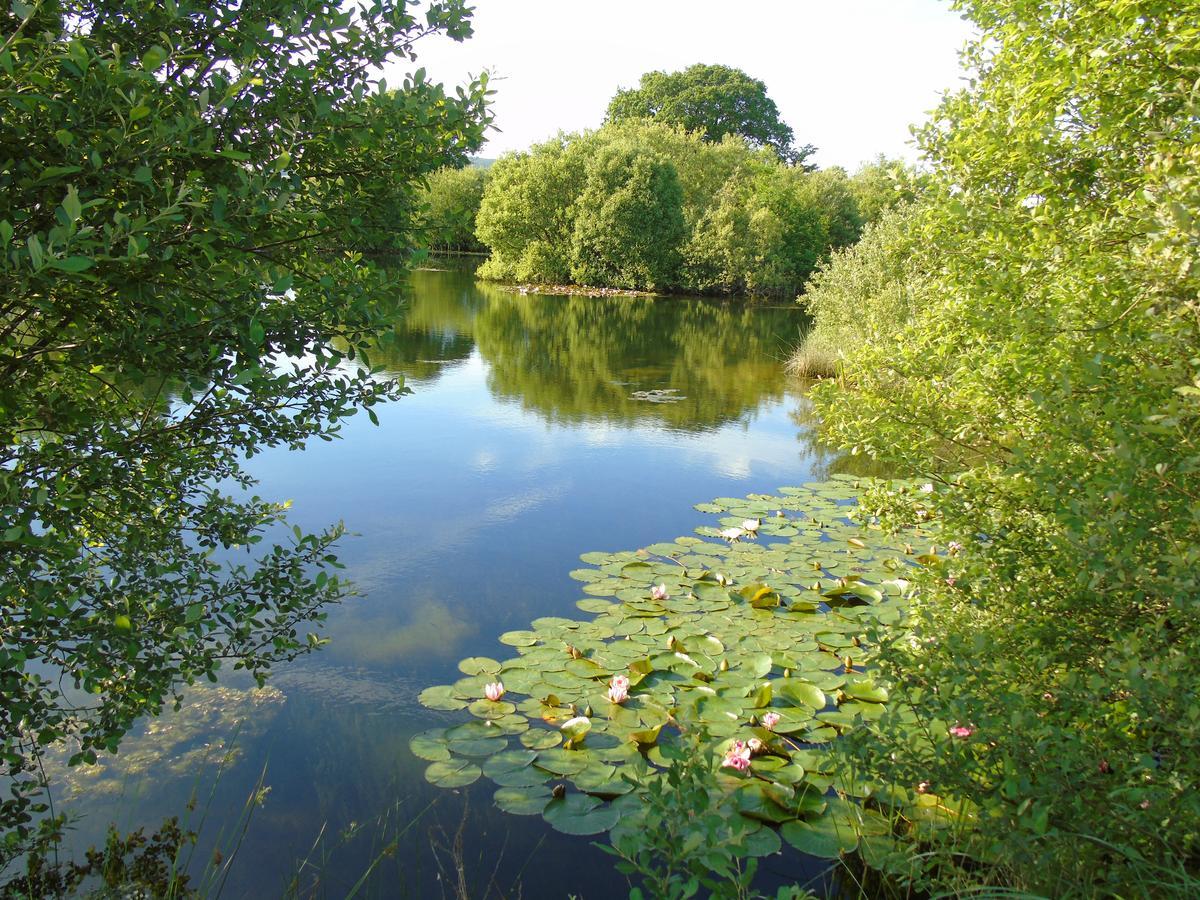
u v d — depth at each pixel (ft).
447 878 9.43
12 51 6.06
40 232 6.50
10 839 8.05
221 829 10.10
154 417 9.22
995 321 9.43
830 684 13.83
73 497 7.39
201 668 8.79
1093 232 8.93
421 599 17.26
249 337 7.62
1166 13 9.16
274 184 7.44
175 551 9.43
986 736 7.17
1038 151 10.27
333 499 23.72
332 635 15.49
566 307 83.76
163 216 6.23
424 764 11.53
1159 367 7.58
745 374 49.03
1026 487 8.98
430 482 25.85
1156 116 9.73
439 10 8.80
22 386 7.68
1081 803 6.79
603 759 11.60
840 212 123.54
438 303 80.02
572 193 109.91
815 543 21.43
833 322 48.34
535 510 23.63
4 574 7.16
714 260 104.58
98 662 7.56
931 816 10.14
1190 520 6.91
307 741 12.06
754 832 10.10
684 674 14.11
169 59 7.12
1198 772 6.22
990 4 11.28
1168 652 7.03
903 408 10.50
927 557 19.53
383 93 8.63
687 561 19.81
